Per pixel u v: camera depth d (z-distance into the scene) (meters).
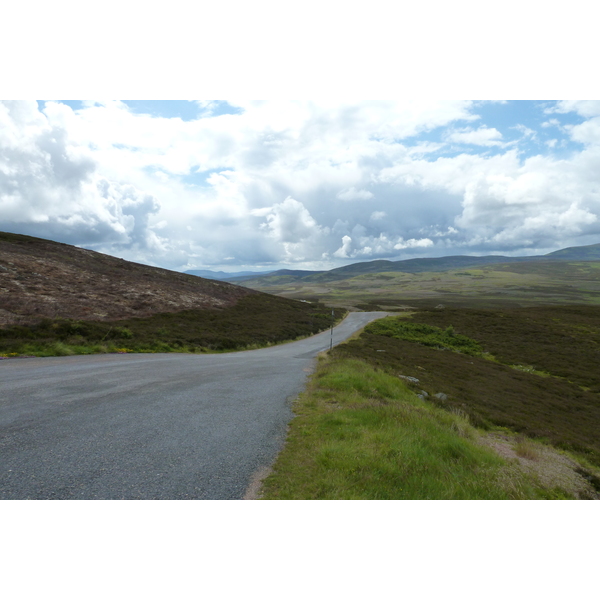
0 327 21.14
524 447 10.38
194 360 21.34
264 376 15.48
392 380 15.77
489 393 21.84
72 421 7.45
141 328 30.20
